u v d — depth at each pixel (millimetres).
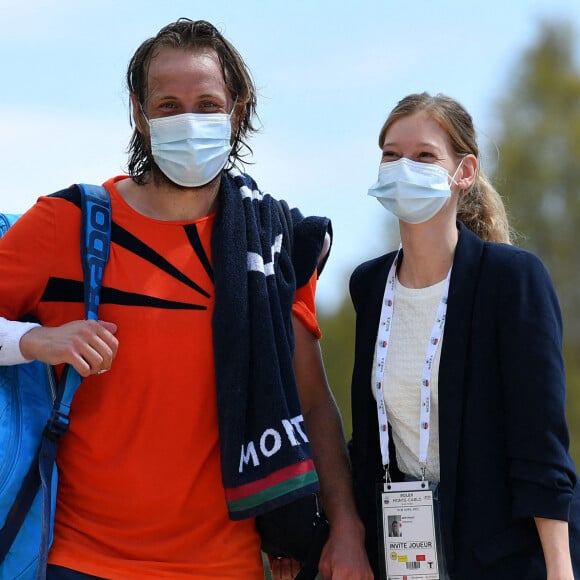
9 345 4203
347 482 4672
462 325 4305
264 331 4422
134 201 4562
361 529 4531
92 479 4340
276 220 4703
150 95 4457
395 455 4523
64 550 4266
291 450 4348
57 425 4238
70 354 4117
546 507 4043
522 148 38406
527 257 4328
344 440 4812
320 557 4559
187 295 4422
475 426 4227
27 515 4188
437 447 4344
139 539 4316
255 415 4367
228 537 4422
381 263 4715
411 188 4406
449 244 4496
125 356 4340
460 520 4207
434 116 4477
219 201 4629
